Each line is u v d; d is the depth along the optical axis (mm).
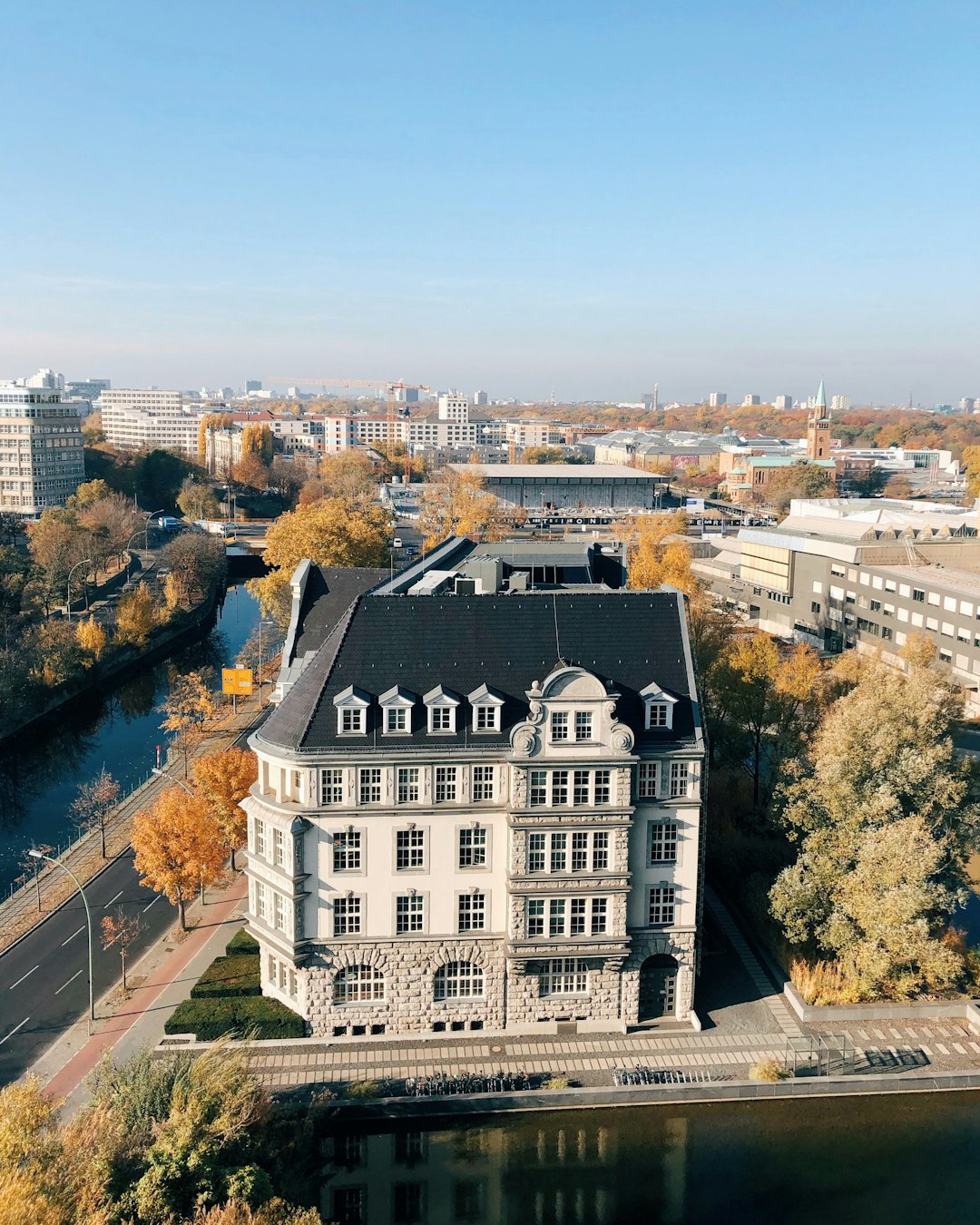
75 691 184875
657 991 85688
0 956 94875
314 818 79688
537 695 79188
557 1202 69250
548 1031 83625
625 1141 73938
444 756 79812
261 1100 68375
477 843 81625
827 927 90062
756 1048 81875
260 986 86625
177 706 157750
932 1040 83250
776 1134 74375
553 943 81375
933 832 92875
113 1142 57531
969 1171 71312
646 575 186750
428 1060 79875
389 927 81875
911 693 94938
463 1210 69062
